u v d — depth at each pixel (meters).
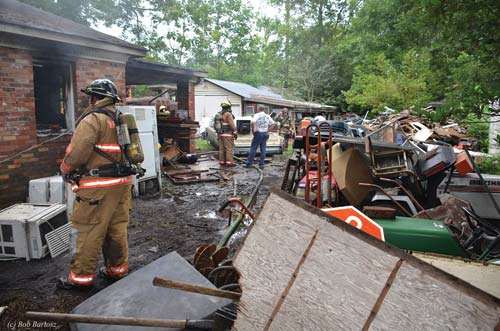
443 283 1.55
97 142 3.37
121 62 8.45
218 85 23.27
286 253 1.98
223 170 10.50
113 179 3.43
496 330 1.43
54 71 7.55
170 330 2.30
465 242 3.79
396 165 4.47
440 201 4.54
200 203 6.93
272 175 9.93
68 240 4.66
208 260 3.33
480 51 3.63
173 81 12.40
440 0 3.26
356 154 4.50
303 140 5.08
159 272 2.81
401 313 1.60
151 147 7.64
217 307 2.38
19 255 4.26
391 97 15.96
